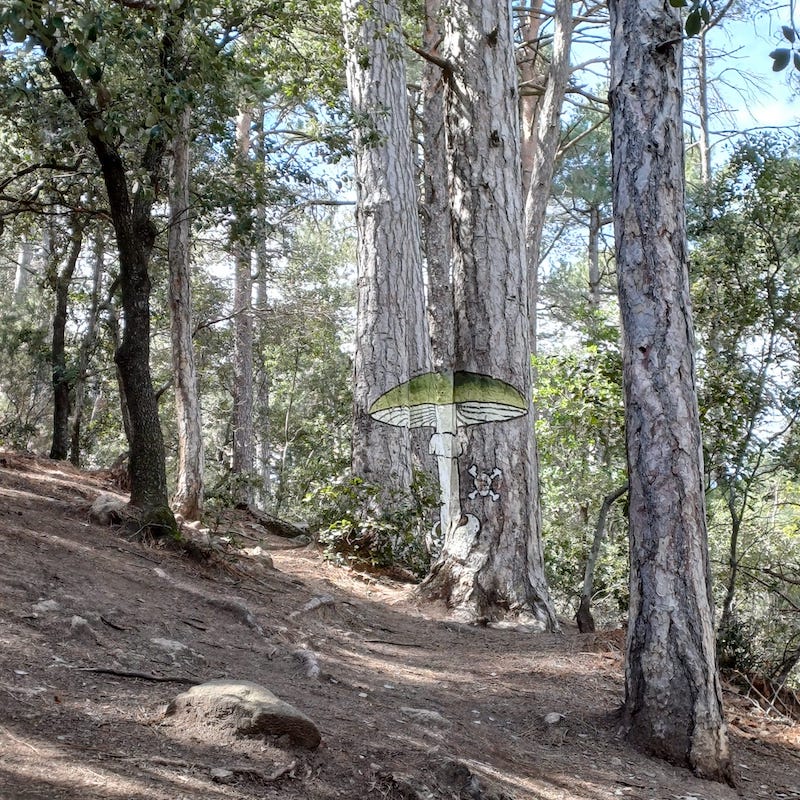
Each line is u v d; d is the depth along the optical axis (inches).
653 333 236.5
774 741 274.4
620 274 244.4
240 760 157.6
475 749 204.8
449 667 303.7
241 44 393.4
